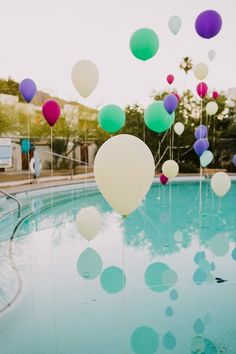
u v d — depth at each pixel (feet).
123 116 13.82
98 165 8.68
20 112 39.42
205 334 8.21
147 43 13.70
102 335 8.17
